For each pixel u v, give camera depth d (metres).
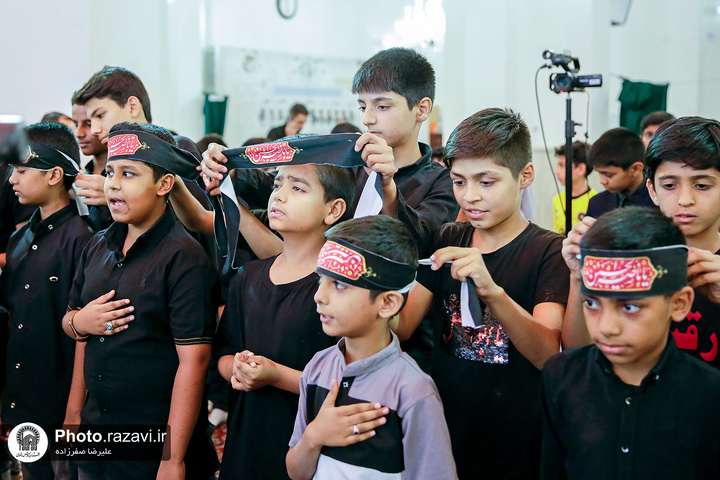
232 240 1.67
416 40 9.88
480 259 1.28
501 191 1.40
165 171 1.73
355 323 1.25
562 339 1.38
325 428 1.24
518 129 1.43
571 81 3.20
